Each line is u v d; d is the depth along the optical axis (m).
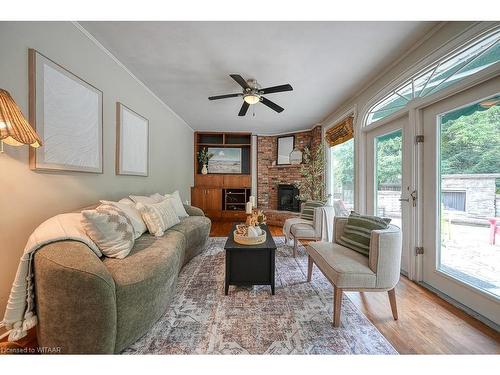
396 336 1.45
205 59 2.42
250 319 1.63
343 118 3.83
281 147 5.99
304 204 3.67
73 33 1.87
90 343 1.12
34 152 1.53
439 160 2.08
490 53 1.66
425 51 2.05
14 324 1.11
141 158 3.06
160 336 1.44
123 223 1.65
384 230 1.64
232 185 5.93
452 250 1.97
